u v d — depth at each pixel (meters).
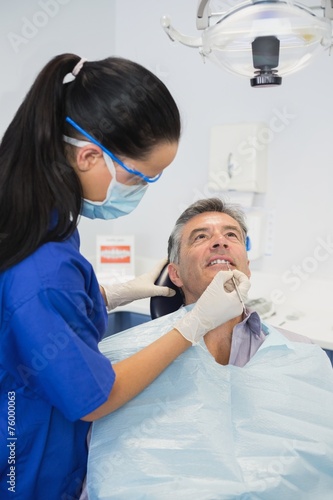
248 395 1.17
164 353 1.05
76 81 0.92
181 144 2.54
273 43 1.09
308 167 2.26
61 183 0.90
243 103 2.36
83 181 0.97
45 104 0.89
